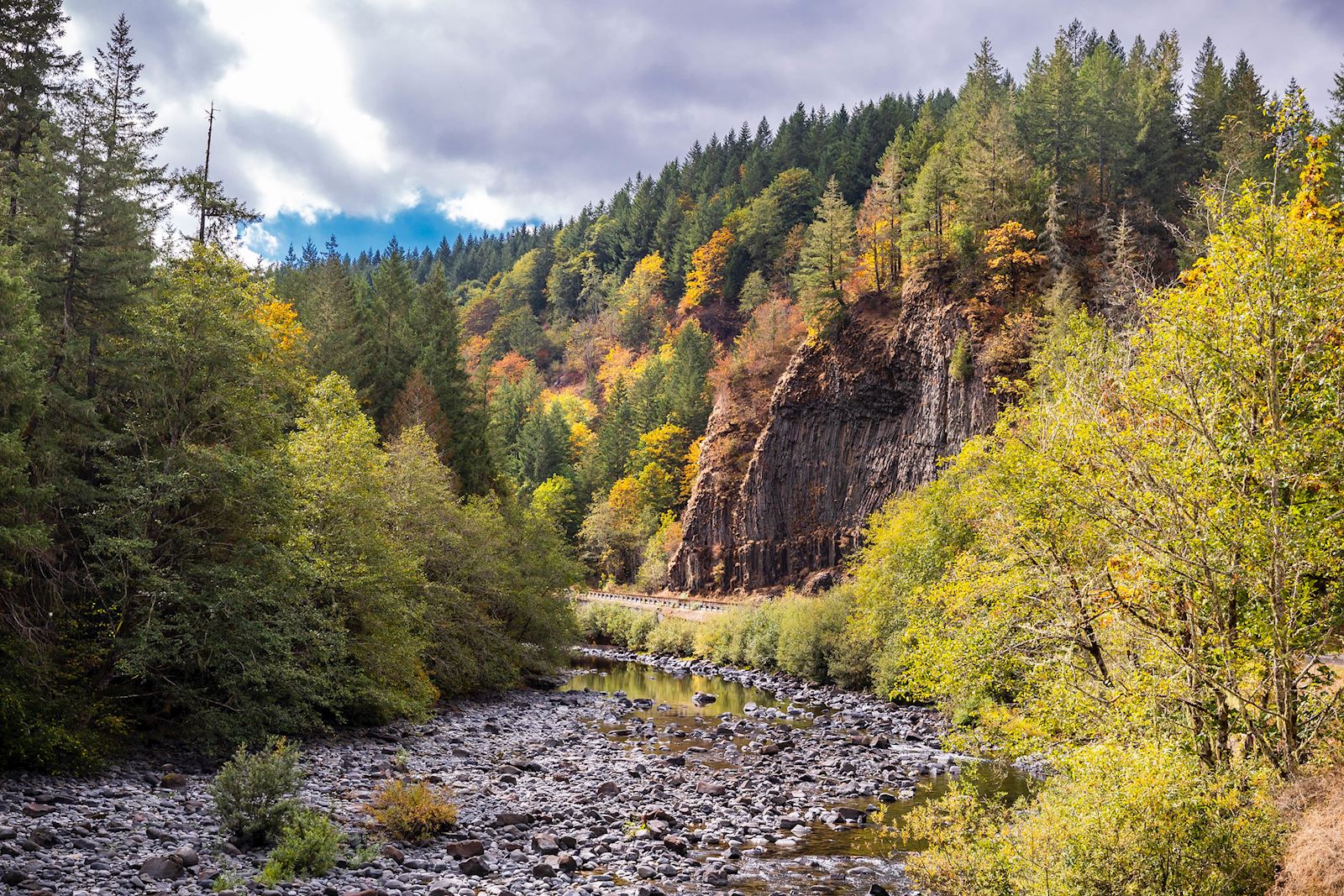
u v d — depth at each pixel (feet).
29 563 64.90
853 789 75.92
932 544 110.73
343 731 89.56
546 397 550.36
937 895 45.75
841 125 569.64
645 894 46.75
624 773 79.25
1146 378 42.93
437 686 118.42
